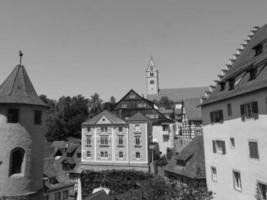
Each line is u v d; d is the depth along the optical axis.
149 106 77.12
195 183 26.14
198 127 66.25
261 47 24.11
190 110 68.56
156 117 75.75
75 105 96.56
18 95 21.88
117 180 54.72
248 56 27.03
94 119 65.25
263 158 19.34
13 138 20.70
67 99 101.25
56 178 41.09
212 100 27.42
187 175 34.81
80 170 62.62
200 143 39.44
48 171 40.03
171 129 71.06
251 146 21.02
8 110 21.03
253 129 20.61
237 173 23.52
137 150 59.31
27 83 23.88
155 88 137.88
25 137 21.28
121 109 77.88
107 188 51.94
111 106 110.56
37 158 22.22
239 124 22.73
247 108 21.66
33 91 23.91
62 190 40.53
